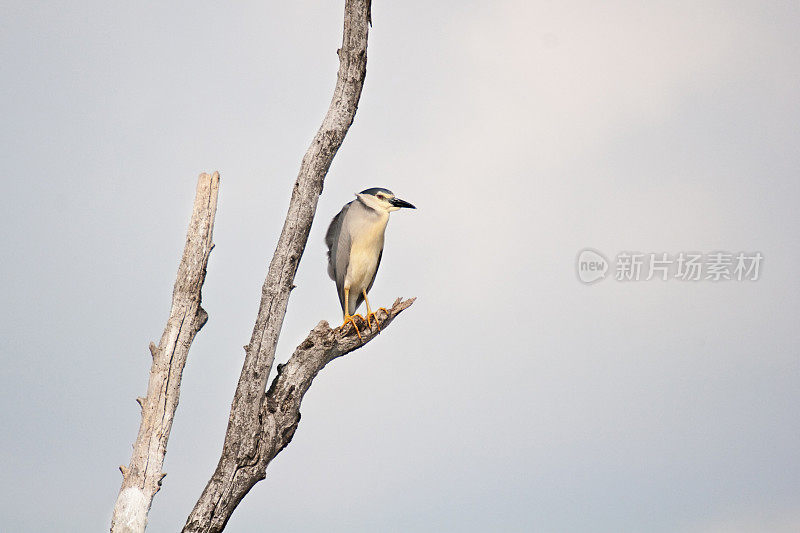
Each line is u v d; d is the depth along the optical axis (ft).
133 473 32.99
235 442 33.96
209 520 33.73
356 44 33.86
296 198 34.22
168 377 33.73
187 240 34.35
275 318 34.14
